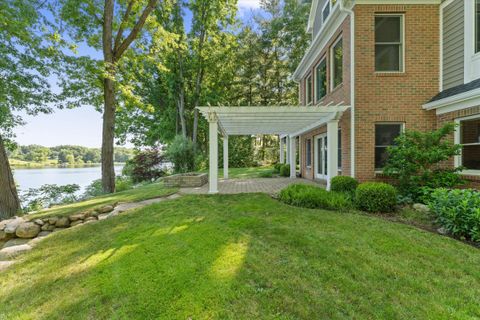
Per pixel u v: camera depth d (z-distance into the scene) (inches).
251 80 1023.6
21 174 816.3
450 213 172.1
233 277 127.2
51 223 271.4
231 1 761.0
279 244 163.3
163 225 210.1
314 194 256.2
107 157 446.6
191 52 820.6
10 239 262.8
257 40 976.9
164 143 912.9
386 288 115.7
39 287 139.4
